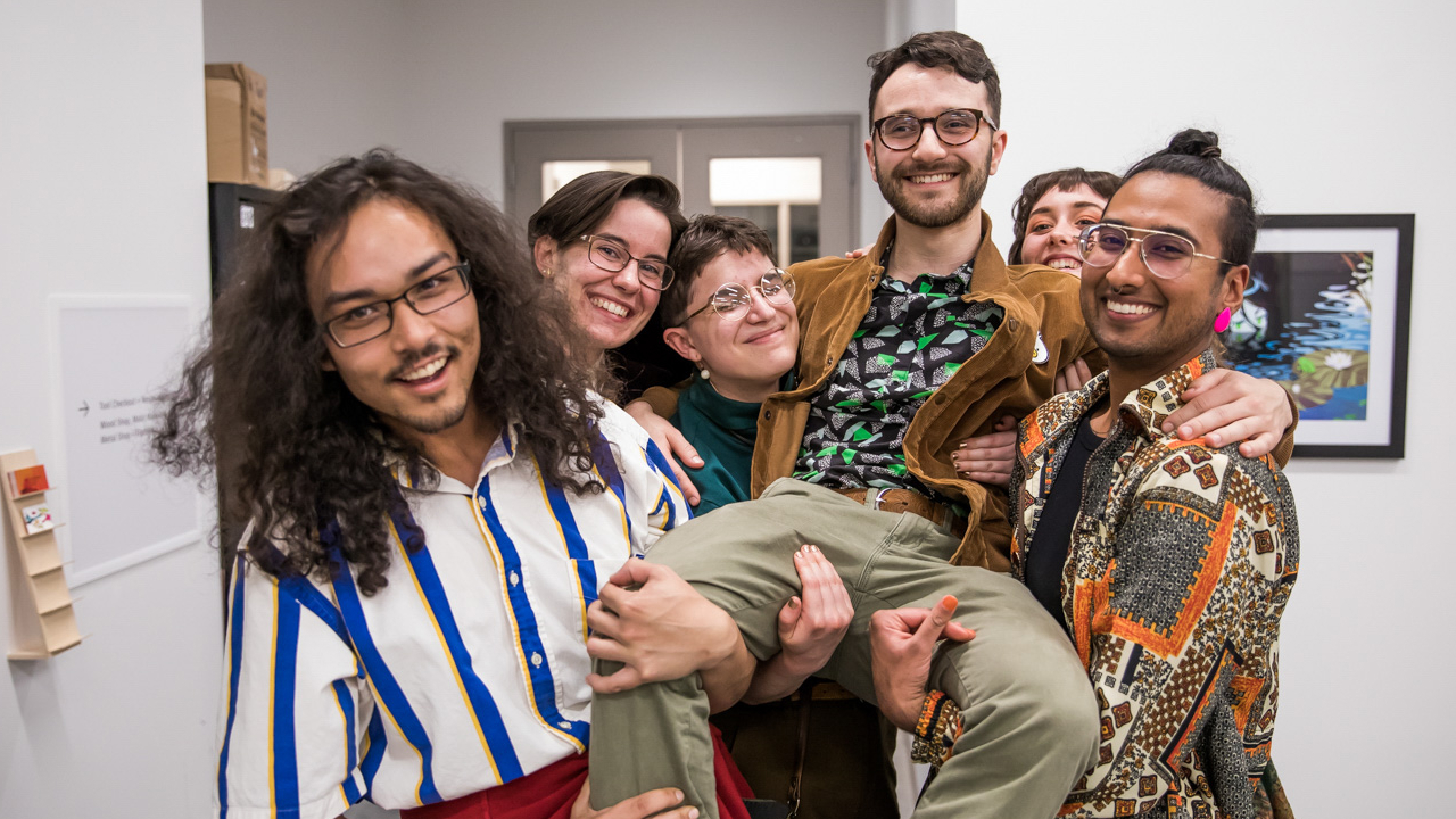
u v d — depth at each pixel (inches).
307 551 45.4
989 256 72.1
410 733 47.3
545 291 54.1
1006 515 66.2
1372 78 105.0
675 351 83.9
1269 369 108.6
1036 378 71.3
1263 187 106.3
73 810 83.2
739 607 51.9
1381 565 110.4
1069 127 106.2
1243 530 45.4
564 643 49.8
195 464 51.0
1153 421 50.0
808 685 67.5
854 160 223.0
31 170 79.6
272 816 44.9
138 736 92.7
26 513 76.0
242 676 46.1
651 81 223.0
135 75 93.0
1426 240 106.1
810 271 80.4
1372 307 107.0
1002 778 44.9
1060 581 53.6
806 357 73.4
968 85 69.8
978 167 70.7
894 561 56.0
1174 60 105.5
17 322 77.7
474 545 49.5
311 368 45.5
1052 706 44.5
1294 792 112.5
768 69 222.2
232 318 46.2
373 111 210.7
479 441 51.5
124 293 91.0
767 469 69.9
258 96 117.9
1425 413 108.5
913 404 68.1
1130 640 45.6
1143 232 49.9
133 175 92.6
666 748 47.6
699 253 72.0
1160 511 46.3
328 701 46.0
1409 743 111.0
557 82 223.5
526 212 225.9
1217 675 45.4
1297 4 104.8
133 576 92.4
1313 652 111.8
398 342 43.5
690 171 224.7
